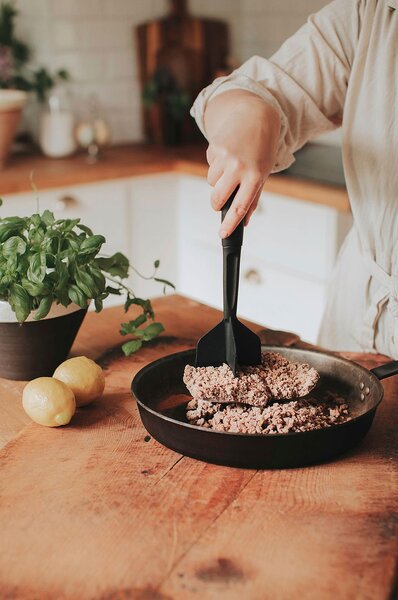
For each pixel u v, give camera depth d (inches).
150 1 131.3
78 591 29.4
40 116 123.3
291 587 29.5
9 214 106.2
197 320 59.4
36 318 46.1
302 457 37.6
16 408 45.5
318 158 114.3
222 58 137.1
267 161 43.6
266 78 55.1
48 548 32.0
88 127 122.5
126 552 31.6
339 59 54.9
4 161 114.0
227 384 40.5
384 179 55.0
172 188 122.6
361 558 31.1
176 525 33.4
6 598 29.1
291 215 103.5
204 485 36.5
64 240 47.6
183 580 29.9
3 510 34.6
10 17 122.6
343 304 60.7
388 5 51.8
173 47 133.0
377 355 52.4
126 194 117.3
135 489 36.2
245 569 30.5
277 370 42.9
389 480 36.9
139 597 29.0
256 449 36.8
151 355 52.9
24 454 39.6
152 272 125.0
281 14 129.6
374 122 54.5
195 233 122.6
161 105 130.5
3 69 121.0
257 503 35.0
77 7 124.4
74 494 35.9
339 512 34.3
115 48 130.1
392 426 42.5
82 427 42.6
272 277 109.3
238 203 41.1
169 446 39.2
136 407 45.1
